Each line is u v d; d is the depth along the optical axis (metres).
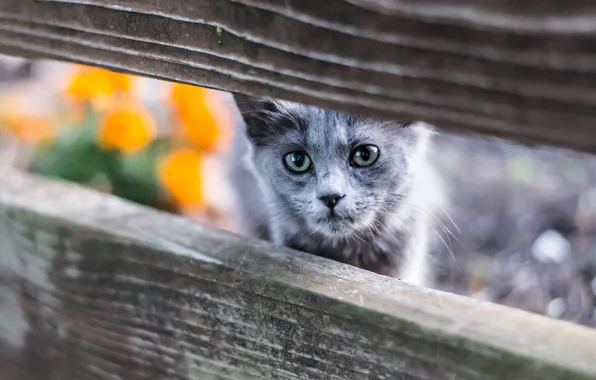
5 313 0.43
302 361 0.36
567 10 0.20
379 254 0.51
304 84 0.30
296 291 0.35
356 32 0.26
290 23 0.28
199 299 0.38
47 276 0.41
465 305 0.34
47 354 0.42
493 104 0.24
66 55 0.38
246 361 0.37
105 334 0.40
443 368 0.33
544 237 0.57
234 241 0.38
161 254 0.38
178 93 0.60
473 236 0.58
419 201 0.53
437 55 0.24
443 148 0.67
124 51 0.36
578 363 0.29
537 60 0.22
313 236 0.50
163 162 0.60
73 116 0.60
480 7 0.21
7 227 0.42
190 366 0.38
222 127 0.62
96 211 0.41
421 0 0.22
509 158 0.66
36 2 0.37
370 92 0.28
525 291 0.52
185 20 0.34
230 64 0.33
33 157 0.59
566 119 0.23
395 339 0.34
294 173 0.50
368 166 0.49
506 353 0.31
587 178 0.62
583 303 0.50
